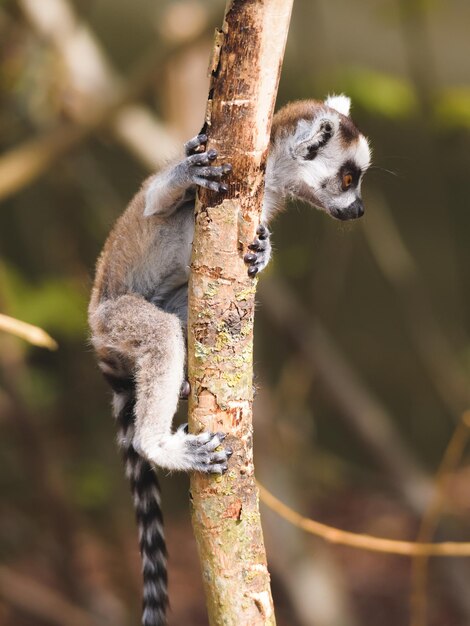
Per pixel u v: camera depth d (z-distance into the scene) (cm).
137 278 812
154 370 739
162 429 717
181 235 798
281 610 1512
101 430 1853
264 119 544
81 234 1528
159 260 809
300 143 885
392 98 1285
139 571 1700
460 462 2155
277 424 1338
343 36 1972
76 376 1636
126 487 1902
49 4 1345
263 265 615
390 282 2184
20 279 1373
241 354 562
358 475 1997
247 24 529
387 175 2083
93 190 1493
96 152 1950
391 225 1761
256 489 572
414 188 2131
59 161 1257
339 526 1822
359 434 1418
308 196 911
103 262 823
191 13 1254
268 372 1688
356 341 2212
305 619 1292
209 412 564
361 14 1977
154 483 785
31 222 1834
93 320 805
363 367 2219
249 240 555
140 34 2103
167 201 731
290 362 1421
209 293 556
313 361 1395
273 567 1309
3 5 1348
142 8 2106
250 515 568
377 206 1609
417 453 2192
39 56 1332
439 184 2128
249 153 546
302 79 1463
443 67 1964
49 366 1641
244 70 536
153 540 775
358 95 1277
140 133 1305
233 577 563
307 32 1567
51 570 1585
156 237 802
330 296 1777
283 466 1331
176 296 830
